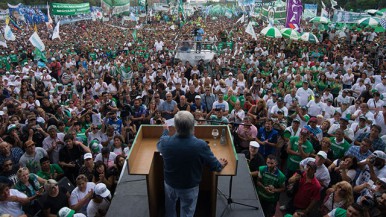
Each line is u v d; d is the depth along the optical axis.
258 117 9.00
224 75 15.34
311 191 5.38
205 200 4.42
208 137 4.50
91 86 13.06
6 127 8.07
